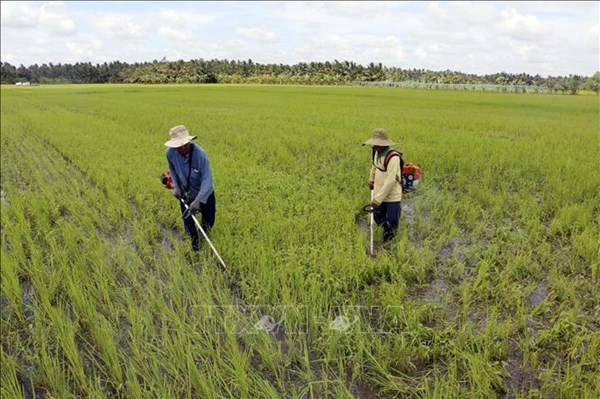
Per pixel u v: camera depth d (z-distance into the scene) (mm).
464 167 9805
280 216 7047
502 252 5887
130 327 4625
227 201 8047
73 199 8727
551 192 7859
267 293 4930
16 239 6551
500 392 3627
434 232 6699
